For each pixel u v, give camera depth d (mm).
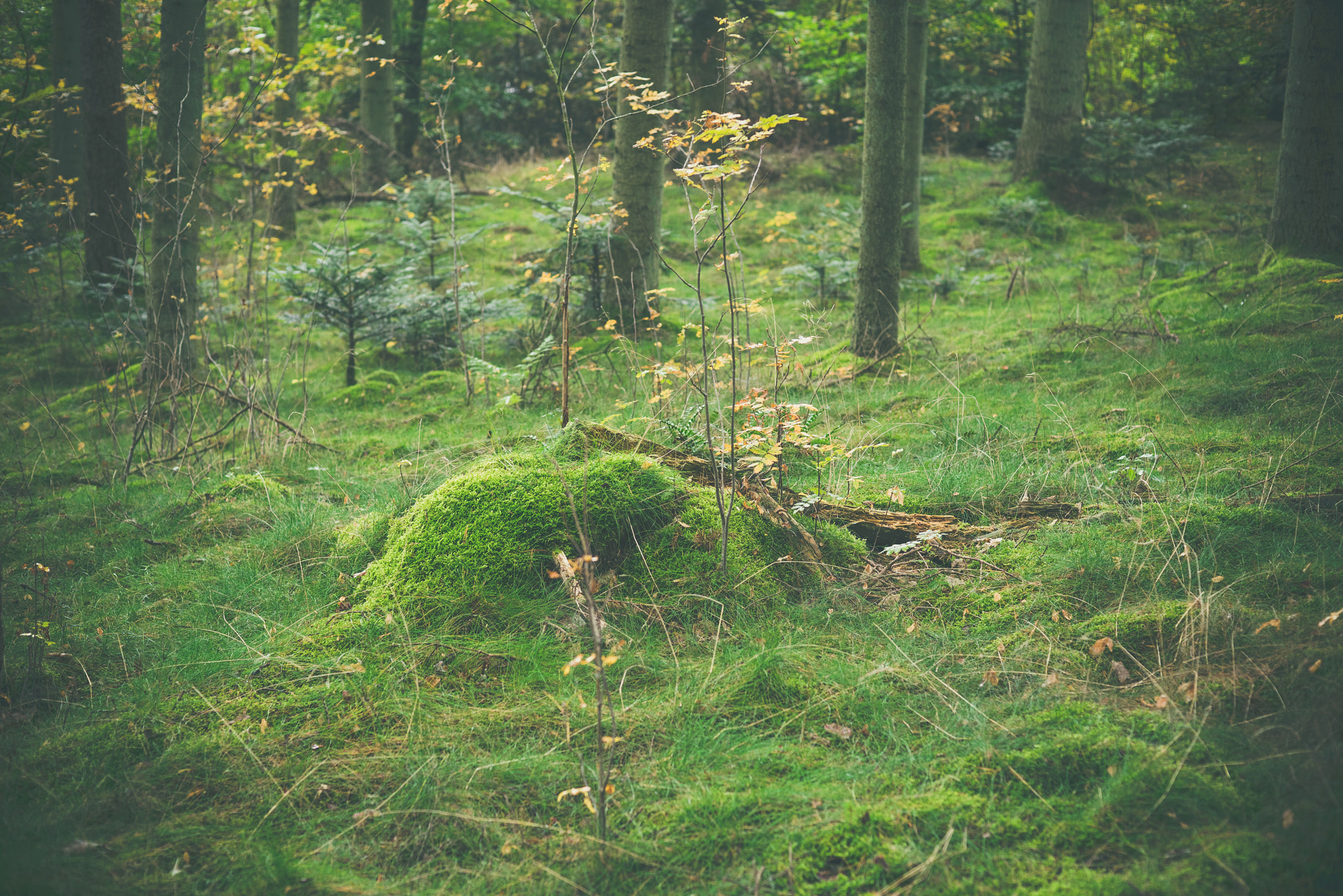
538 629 3486
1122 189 14531
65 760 2967
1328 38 8016
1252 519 3902
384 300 8531
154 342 7285
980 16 19953
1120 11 20906
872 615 3572
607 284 9266
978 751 2721
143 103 7977
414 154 18750
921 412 6312
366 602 3723
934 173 17312
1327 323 6777
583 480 3842
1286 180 8438
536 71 22344
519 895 2352
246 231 12867
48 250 11117
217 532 4969
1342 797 2311
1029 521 4312
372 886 2396
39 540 5121
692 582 3639
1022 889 2186
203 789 2807
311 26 20094
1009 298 10281
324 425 7223
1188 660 3051
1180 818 2379
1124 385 6418
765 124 3486
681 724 2951
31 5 11719
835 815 2486
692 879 2344
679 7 16125
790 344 4145
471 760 2834
